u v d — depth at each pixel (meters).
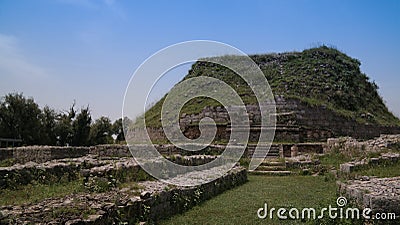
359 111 39.22
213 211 10.94
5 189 10.30
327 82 41.31
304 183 17.44
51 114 38.94
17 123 35.50
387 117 42.06
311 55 46.56
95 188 10.05
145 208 8.68
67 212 6.94
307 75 42.22
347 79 43.22
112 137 42.00
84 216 6.76
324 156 23.80
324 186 16.14
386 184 10.38
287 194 14.09
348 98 40.12
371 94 44.94
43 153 22.39
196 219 9.91
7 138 34.94
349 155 22.08
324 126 35.06
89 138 40.34
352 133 35.78
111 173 11.55
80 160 14.02
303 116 34.97
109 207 7.44
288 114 34.44
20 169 11.03
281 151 27.86
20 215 6.71
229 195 13.92
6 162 21.22
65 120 39.53
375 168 16.17
